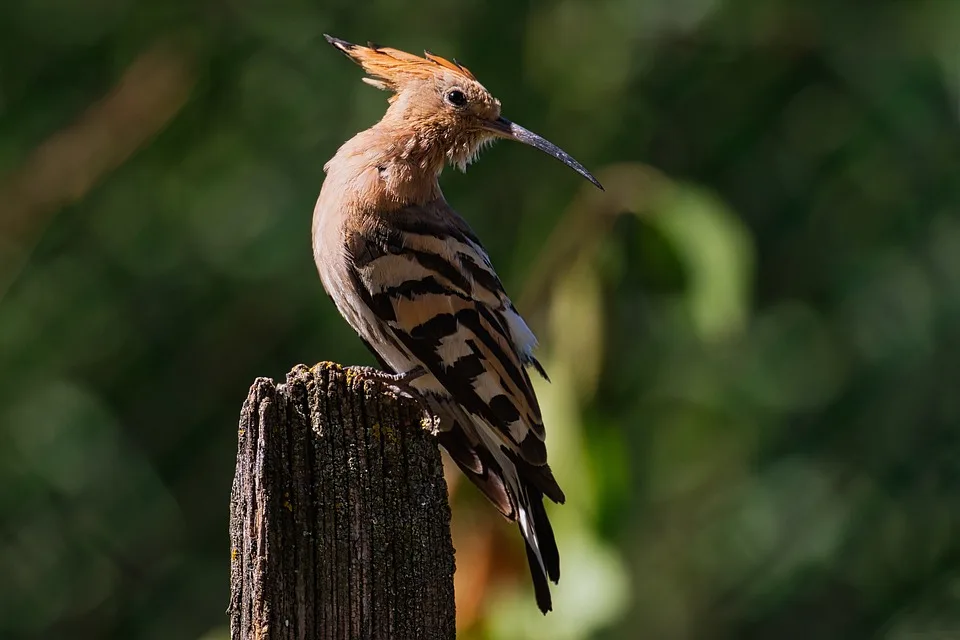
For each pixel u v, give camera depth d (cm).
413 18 1325
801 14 1350
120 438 1352
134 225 1370
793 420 1400
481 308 789
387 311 789
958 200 1337
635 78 1334
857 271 1362
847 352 1388
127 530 1364
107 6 1357
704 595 1433
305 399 548
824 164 1350
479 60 1313
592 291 926
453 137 838
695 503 1435
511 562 847
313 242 837
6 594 1352
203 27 1356
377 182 806
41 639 1356
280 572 531
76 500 1352
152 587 1376
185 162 1366
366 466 548
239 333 1375
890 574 1376
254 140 1354
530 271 1060
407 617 544
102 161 1345
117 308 1368
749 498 1409
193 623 1368
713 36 1345
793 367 1392
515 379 770
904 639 1333
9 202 1335
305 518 538
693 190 1013
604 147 1318
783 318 1391
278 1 1345
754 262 1359
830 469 1388
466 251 806
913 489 1370
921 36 1330
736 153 1359
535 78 1316
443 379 771
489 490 771
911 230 1347
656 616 1420
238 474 540
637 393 1311
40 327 1348
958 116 1304
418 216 808
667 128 1347
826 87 1363
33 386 1334
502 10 1319
